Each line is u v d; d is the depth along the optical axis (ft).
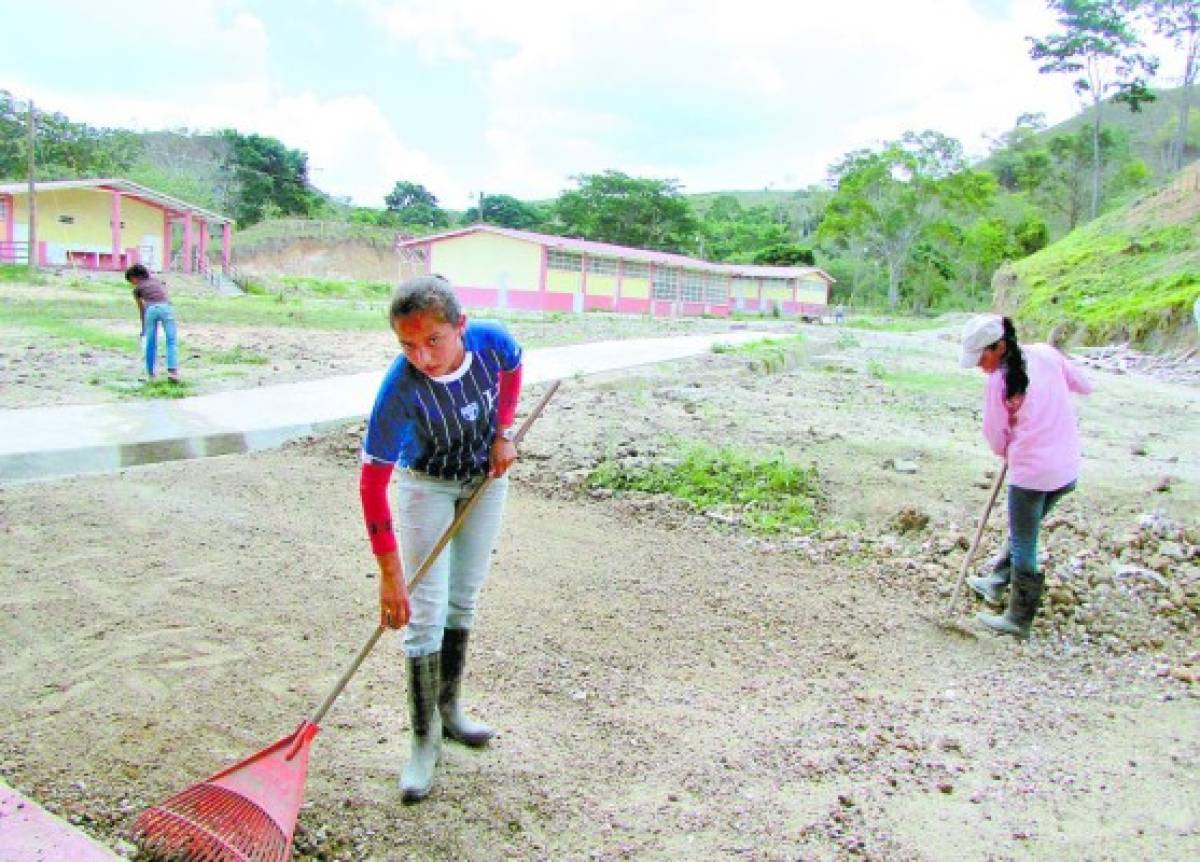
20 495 20.20
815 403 36.52
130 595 15.31
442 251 137.90
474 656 14.10
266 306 88.33
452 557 11.06
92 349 44.60
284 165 238.89
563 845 9.60
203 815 8.84
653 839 9.79
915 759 11.84
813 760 11.62
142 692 12.15
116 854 8.75
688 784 10.91
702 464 23.93
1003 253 215.31
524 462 24.93
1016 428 16.10
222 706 11.94
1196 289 71.26
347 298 117.19
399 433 9.64
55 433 24.72
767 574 18.52
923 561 19.51
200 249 139.95
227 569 16.81
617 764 11.27
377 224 246.88
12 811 9.08
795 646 15.35
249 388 34.73
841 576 18.62
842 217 207.00
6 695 11.84
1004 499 22.12
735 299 180.04
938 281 227.61
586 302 139.74
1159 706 14.06
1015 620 16.48
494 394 10.27
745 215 336.08
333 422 28.25
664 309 156.46
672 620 16.03
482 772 10.87
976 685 14.43
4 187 115.75
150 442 24.23
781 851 9.70
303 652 13.73
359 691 12.64
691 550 19.66
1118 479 24.22
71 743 10.78
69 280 101.35
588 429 28.19
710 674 14.10
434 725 10.56
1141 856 10.01
